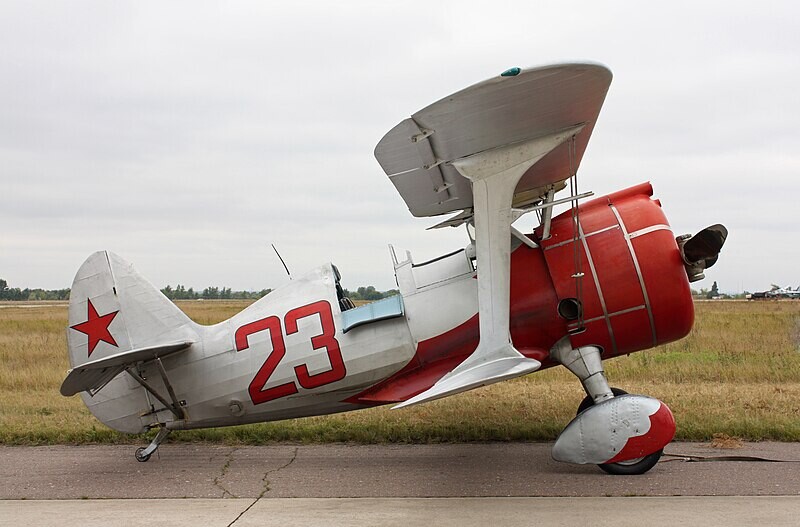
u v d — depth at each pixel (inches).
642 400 281.9
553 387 462.3
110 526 223.6
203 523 225.8
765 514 222.7
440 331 312.7
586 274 299.9
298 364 320.5
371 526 219.5
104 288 343.0
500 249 272.1
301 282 333.1
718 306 1813.5
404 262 327.3
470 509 237.3
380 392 320.5
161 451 342.0
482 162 269.9
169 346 315.6
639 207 308.3
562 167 307.1
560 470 292.0
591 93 243.6
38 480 291.0
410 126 244.7
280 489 271.3
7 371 585.6
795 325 913.5
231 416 330.3
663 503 239.5
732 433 336.2
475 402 418.0
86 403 341.7
